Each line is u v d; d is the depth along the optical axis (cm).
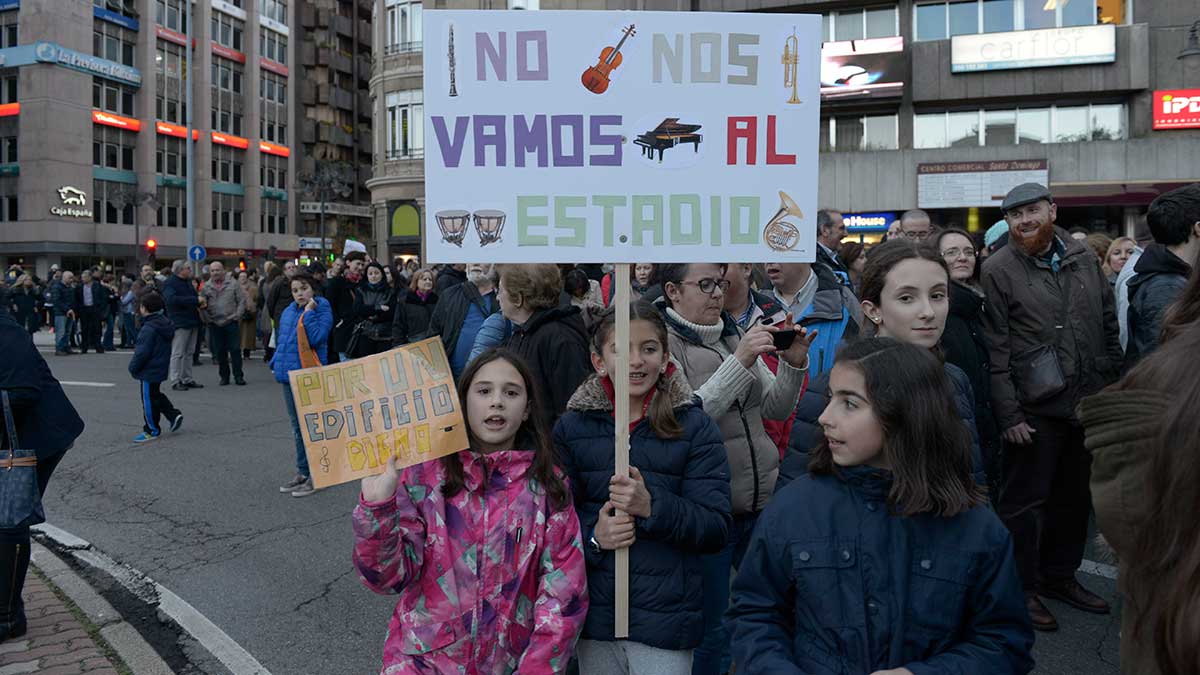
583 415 270
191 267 1252
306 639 398
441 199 262
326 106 6278
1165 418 128
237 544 539
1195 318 178
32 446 381
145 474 724
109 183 4794
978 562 184
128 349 2033
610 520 245
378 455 240
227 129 5500
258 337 1791
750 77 264
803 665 187
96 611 422
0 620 380
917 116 2128
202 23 5234
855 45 2083
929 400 186
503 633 235
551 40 260
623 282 262
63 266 4553
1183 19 1931
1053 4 2016
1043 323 407
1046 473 414
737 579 204
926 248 265
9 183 4516
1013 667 182
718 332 322
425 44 259
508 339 405
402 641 235
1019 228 408
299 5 6106
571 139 262
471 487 241
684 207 264
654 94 262
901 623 181
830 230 491
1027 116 2064
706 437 263
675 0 2203
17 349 370
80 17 4559
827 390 258
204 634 402
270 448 827
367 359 244
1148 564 128
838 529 190
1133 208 2019
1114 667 362
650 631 246
